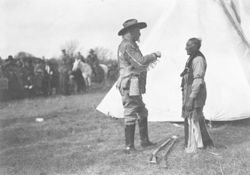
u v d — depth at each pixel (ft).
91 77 38.45
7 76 31.53
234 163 13.39
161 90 19.45
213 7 20.31
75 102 27.55
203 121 14.85
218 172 12.83
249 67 19.61
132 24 15.03
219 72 18.84
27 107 25.64
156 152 14.47
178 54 19.72
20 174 13.21
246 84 18.70
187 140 14.87
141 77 15.17
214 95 18.42
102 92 35.12
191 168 13.26
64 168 13.64
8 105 26.48
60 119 21.11
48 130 18.60
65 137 17.43
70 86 34.78
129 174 13.00
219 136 16.44
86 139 16.99
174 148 15.23
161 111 19.19
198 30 19.71
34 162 14.01
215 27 19.81
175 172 13.07
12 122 20.43
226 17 20.29
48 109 24.53
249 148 14.69
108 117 20.98
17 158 14.52
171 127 18.29
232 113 18.06
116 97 21.20
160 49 19.98
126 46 14.96
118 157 14.55
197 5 20.22
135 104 15.11
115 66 41.11
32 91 32.01
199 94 14.42
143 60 14.88
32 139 17.02
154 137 16.84
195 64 14.32
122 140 16.71
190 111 14.61
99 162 14.05
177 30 20.10
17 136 17.29
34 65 34.09
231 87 18.57
